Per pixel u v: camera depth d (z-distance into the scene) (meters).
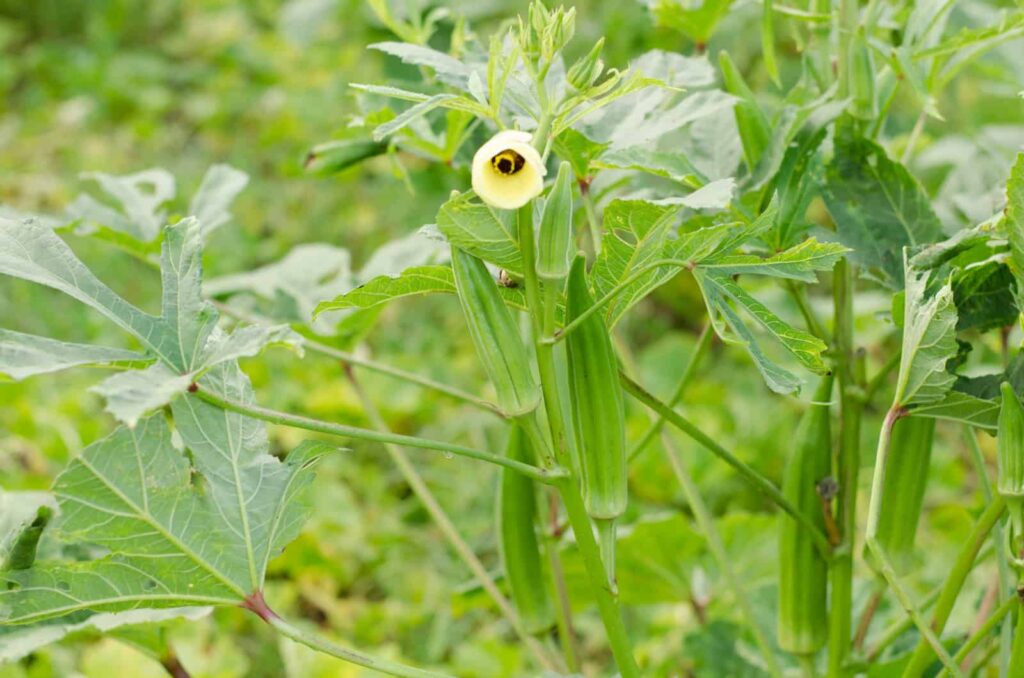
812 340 1.83
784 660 2.38
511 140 1.70
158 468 1.83
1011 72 2.47
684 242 1.82
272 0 6.98
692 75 2.01
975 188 2.30
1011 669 1.90
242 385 1.87
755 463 3.58
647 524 2.40
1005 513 2.01
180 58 6.47
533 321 1.83
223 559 1.86
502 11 4.16
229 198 2.26
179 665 2.12
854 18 2.05
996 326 1.99
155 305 4.24
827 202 2.04
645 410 3.20
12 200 4.90
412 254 2.36
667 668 2.51
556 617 2.38
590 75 1.77
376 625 3.10
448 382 3.88
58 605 1.85
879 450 1.89
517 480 2.16
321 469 3.50
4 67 6.00
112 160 5.21
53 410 3.55
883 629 2.40
